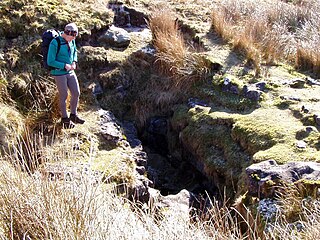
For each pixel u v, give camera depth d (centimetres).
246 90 628
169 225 334
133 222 331
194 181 600
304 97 605
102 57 715
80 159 510
